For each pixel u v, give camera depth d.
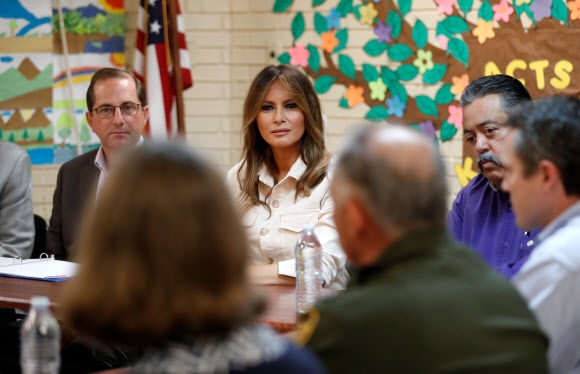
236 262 2.00
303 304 3.93
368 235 2.47
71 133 7.63
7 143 6.18
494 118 4.27
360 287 2.46
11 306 4.14
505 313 2.38
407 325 2.28
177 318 1.95
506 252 4.34
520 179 3.12
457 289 2.36
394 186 2.39
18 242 5.96
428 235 2.43
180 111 7.13
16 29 7.50
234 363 1.97
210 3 7.64
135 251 1.95
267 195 5.04
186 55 7.20
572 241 2.96
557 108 3.08
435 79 7.09
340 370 2.31
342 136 7.40
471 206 4.62
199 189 1.99
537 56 6.82
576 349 2.97
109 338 2.00
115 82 5.65
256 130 5.04
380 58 7.24
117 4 7.61
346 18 7.30
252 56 7.64
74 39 7.57
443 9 7.02
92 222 2.00
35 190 7.65
